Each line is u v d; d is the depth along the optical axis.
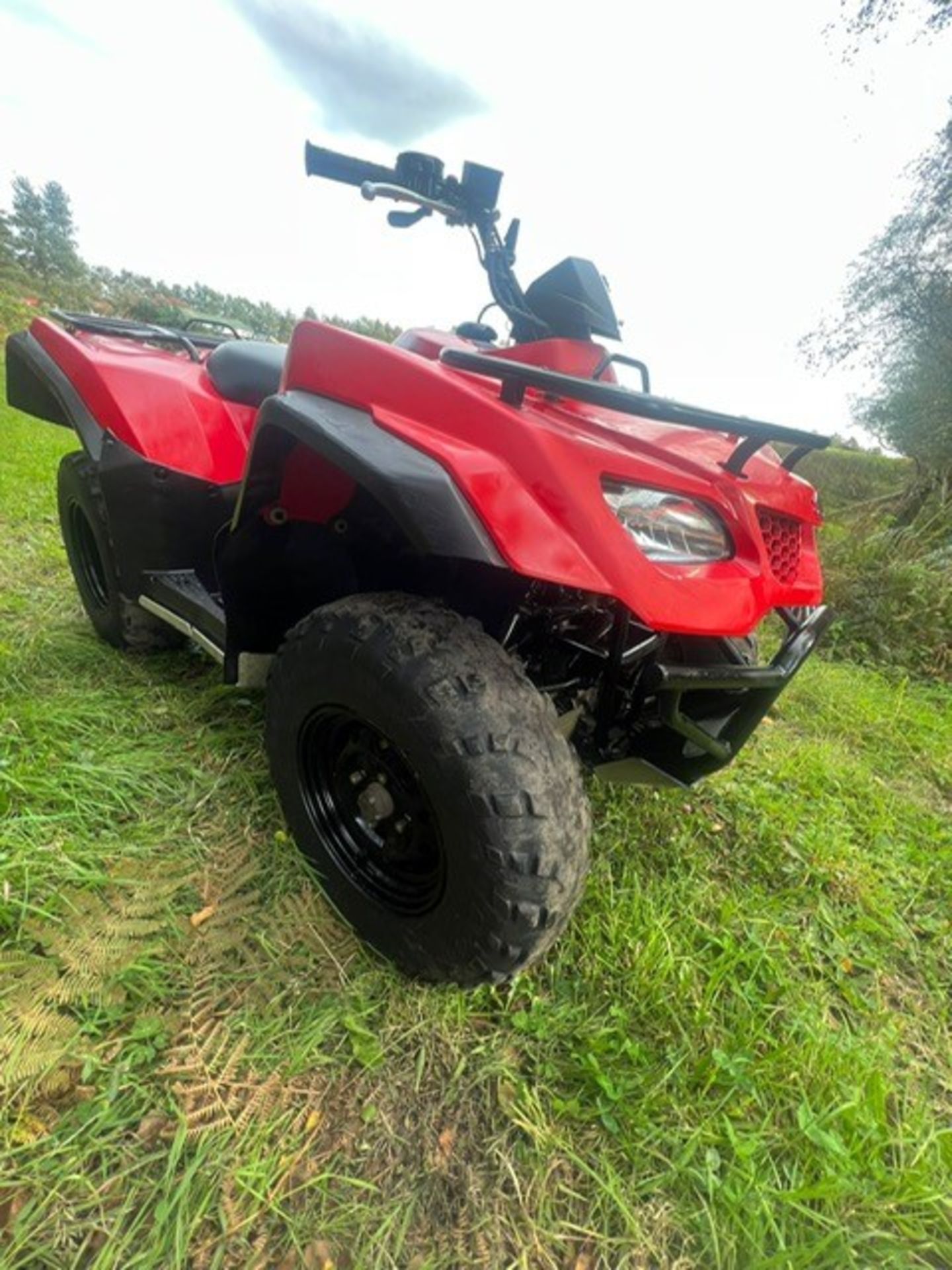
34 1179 0.96
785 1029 1.38
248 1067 1.15
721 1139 1.16
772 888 1.87
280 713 1.42
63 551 3.47
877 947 1.74
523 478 1.12
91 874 1.41
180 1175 1.00
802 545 1.70
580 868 1.17
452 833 1.13
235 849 1.60
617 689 1.41
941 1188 1.15
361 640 1.22
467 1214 1.03
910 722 3.15
